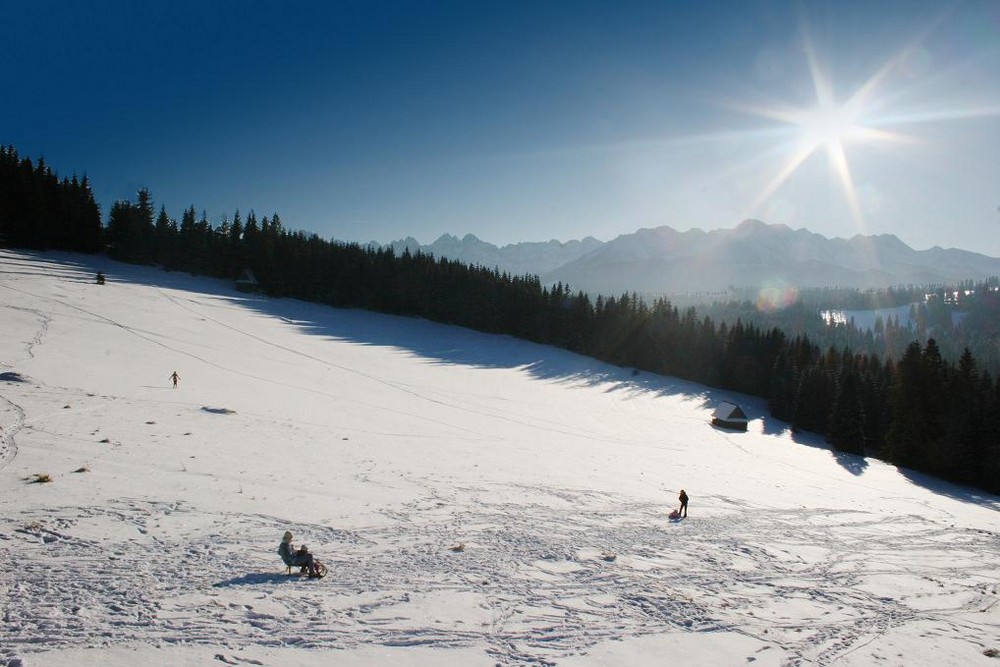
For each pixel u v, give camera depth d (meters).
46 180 102.19
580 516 23.41
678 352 98.38
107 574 12.59
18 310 57.62
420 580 14.41
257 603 11.95
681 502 25.33
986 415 56.88
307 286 107.62
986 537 27.19
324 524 18.53
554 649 11.13
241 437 29.88
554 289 112.19
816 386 75.12
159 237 108.56
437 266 121.69
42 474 18.92
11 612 10.25
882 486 45.38
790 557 20.23
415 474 27.69
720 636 12.52
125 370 43.69
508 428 48.06
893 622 14.48
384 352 77.06
